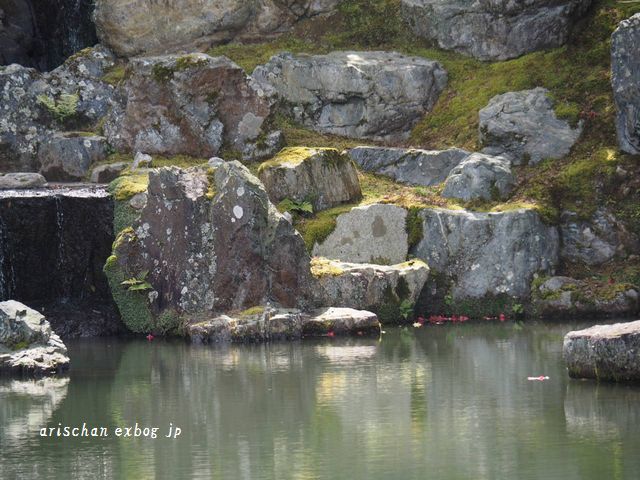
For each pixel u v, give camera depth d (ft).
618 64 126.82
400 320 115.34
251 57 157.58
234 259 109.50
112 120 141.69
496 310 118.11
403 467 60.64
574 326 109.81
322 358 94.89
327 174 124.98
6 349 93.76
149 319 112.06
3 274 115.44
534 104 134.10
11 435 70.54
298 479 59.06
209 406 77.20
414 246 120.78
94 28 170.60
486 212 120.78
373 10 162.20
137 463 63.26
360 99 147.02
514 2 148.56
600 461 60.54
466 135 139.74
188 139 139.23
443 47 155.74
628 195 124.26
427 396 78.33
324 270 112.68
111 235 116.88
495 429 68.39
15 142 144.77
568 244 123.24
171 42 161.17
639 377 79.46
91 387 85.46
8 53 166.50
